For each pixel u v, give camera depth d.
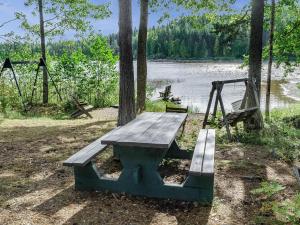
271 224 4.05
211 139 6.09
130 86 9.74
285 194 5.02
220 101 8.84
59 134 9.52
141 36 13.68
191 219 4.24
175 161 6.84
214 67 80.00
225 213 4.40
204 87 34.88
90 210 4.47
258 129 9.91
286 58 14.31
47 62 19.59
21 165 6.47
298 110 15.96
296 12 13.76
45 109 16.20
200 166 4.55
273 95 27.50
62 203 4.68
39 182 5.52
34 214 4.33
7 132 9.73
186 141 8.73
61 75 19.50
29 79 18.91
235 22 12.18
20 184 5.41
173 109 9.80
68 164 4.67
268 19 13.96
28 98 18.39
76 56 19.70
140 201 4.79
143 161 4.87
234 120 9.12
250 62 10.18
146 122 6.30
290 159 6.91
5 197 4.87
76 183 5.13
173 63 104.81
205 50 124.88
